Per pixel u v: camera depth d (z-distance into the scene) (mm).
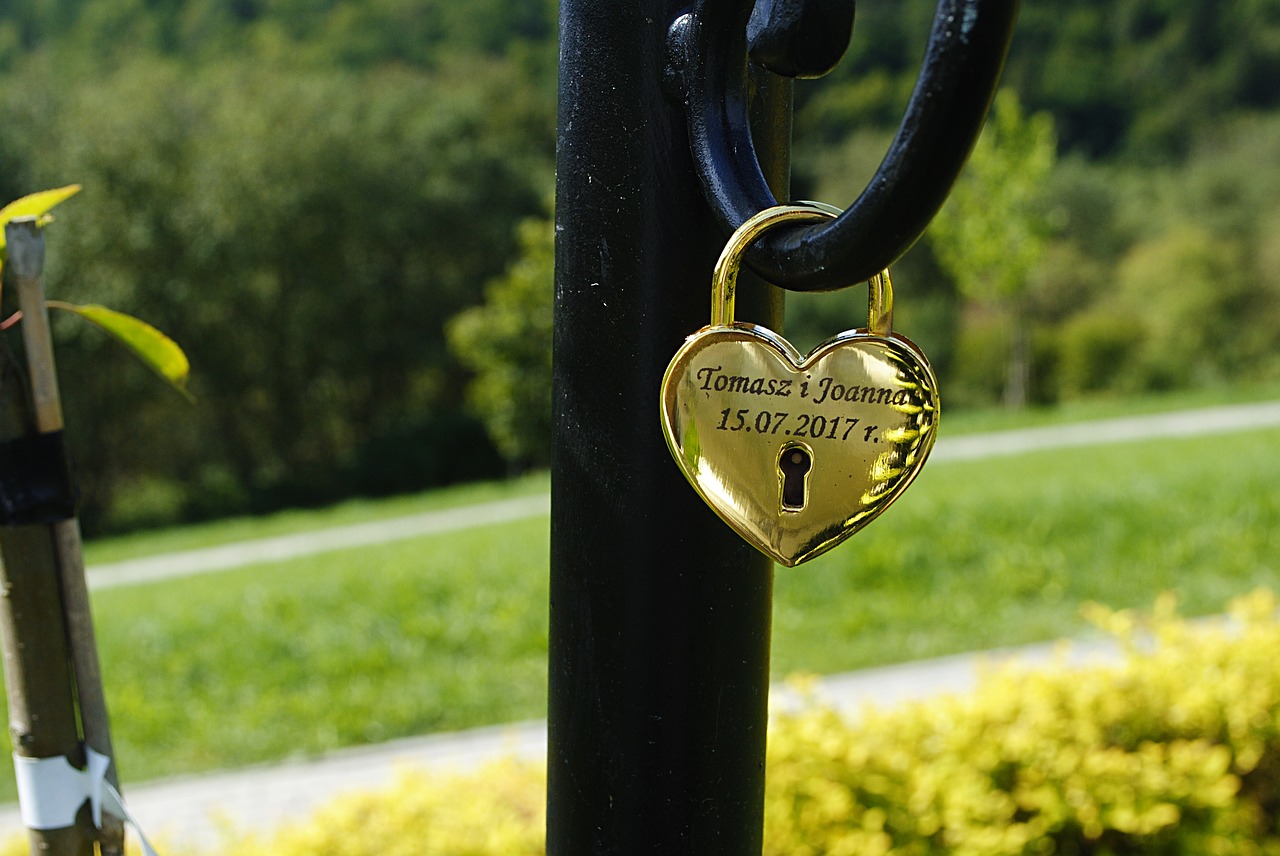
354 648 6027
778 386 632
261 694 5652
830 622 6113
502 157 26797
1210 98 34406
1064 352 27266
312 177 23688
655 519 699
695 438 636
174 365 1053
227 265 22844
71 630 965
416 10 37844
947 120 471
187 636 6359
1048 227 21922
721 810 747
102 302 22031
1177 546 6809
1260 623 3461
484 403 21359
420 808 2918
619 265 678
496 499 15273
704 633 716
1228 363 26828
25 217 891
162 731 5297
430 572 7180
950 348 28016
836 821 2688
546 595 6613
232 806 4617
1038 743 2908
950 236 22484
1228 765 3100
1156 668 3207
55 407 922
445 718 5316
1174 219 29500
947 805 2699
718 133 614
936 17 467
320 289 23984
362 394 25812
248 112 24031
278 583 7848
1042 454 12688
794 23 554
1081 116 35500
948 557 6805
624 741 731
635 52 651
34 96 23375
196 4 38000
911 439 640
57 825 976
